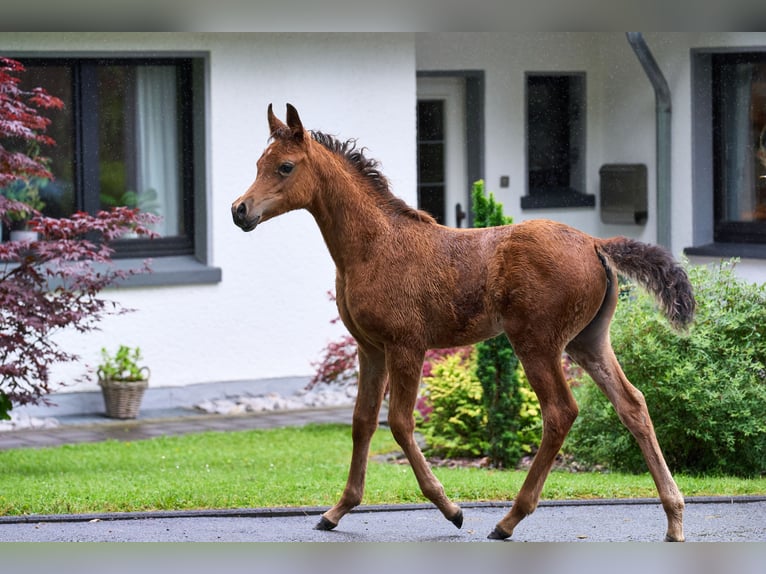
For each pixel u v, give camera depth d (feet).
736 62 45.57
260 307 42.96
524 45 49.44
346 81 43.93
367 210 22.00
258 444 34.88
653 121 47.96
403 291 21.58
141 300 41.04
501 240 21.53
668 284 20.93
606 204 49.62
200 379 42.09
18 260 31.17
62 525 23.77
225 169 42.24
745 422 29.40
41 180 40.50
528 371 21.25
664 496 21.49
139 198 42.29
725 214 46.32
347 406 42.52
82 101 41.01
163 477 28.94
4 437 36.60
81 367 39.93
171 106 42.65
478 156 49.29
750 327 30.37
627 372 30.01
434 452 33.12
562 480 28.45
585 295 21.11
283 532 23.02
